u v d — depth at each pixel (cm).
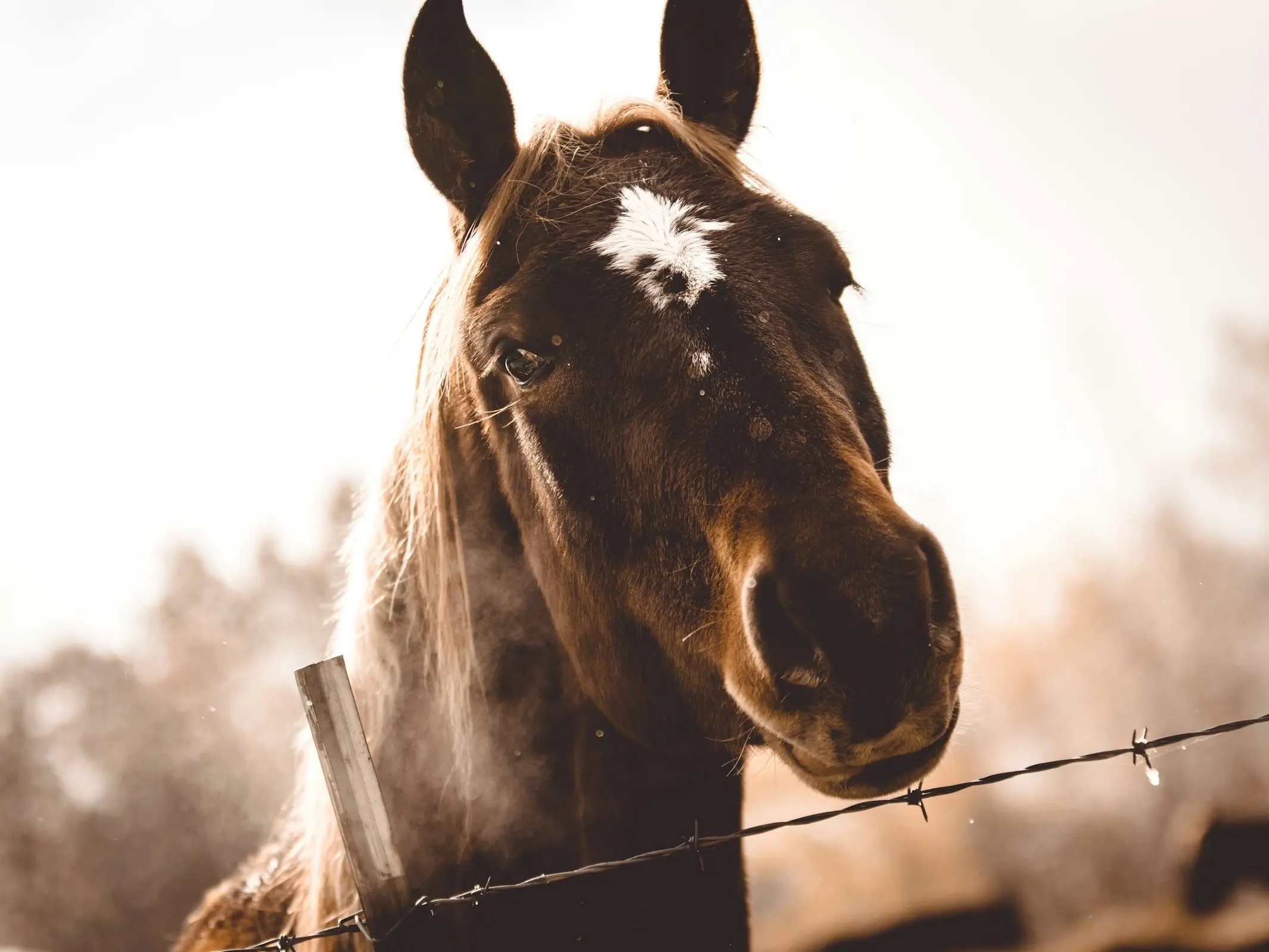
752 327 188
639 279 196
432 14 226
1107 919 1129
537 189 220
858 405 205
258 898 272
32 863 1597
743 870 239
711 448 182
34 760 1803
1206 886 1059
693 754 224
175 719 1822
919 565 160
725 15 259
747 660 182
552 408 203
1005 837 1314
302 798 262
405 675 232
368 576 241
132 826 1639
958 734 209
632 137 231
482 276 216
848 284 225
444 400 237
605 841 226
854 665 159
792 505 170
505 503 232
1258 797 1204
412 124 234
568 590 216
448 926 219
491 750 226
